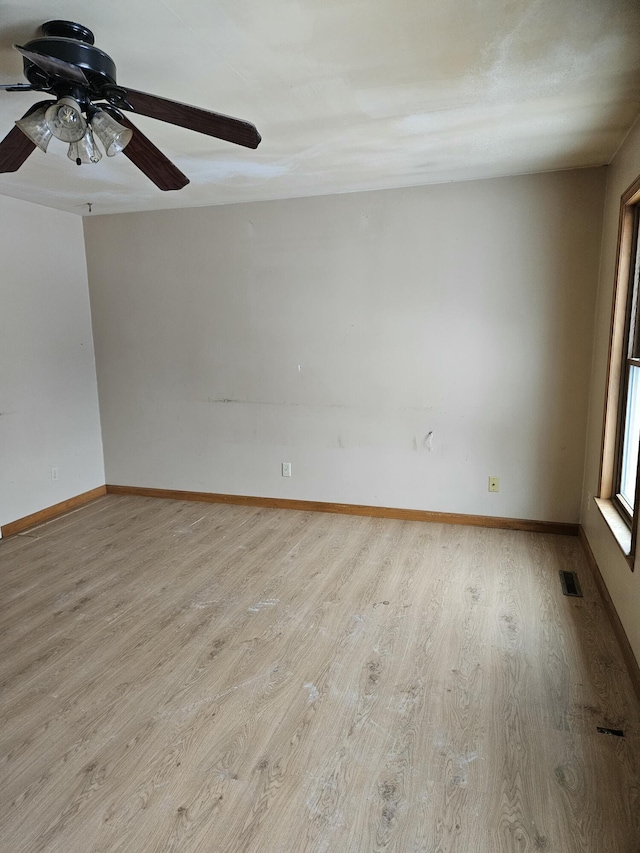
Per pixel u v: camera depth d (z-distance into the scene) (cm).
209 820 159
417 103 229
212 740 190
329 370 407
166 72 200
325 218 389
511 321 362
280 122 248
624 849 148
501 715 200
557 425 363
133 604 287
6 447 387
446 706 205
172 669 231
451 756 181
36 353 409
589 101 228
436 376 383
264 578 314
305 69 198
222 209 413
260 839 153
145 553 354
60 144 267
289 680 222
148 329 451
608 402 297
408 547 355
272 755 183
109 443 479
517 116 244
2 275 378
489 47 184
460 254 364
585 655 236
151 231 435
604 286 320
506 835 153
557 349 355
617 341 291
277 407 426
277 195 387
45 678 226
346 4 158
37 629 264
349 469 415
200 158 297
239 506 447
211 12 161
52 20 165
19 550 362
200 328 436
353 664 232
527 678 220
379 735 191
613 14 165
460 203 359
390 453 402
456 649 241
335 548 355
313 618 270
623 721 196
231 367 433
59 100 163
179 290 436
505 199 349
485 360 371
